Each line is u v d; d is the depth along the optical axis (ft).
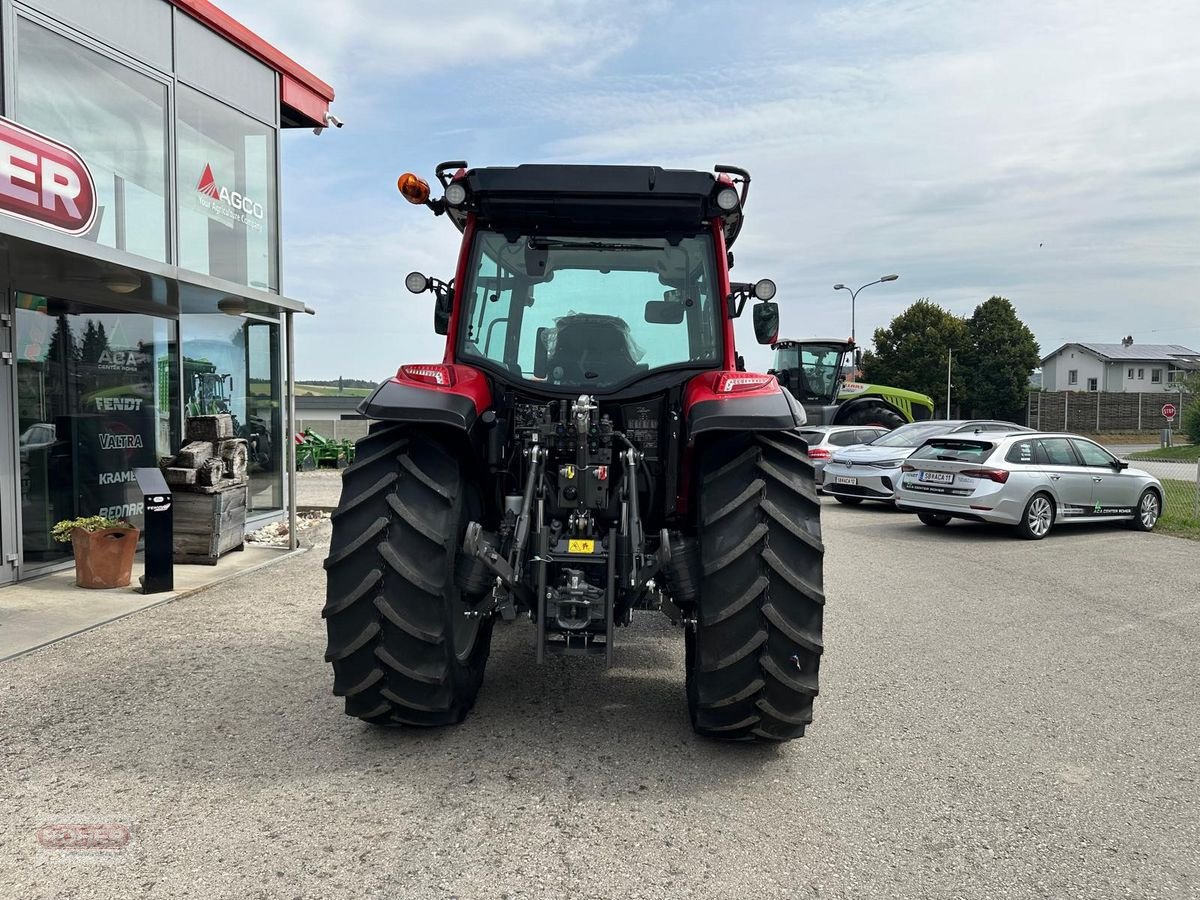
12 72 21.15
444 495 11.27
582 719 12.95
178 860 8.73
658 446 12.78
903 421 67.72
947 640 18.67
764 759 11.67
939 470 36.60
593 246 13.04
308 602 20.53
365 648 10.97
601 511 11.96
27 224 16.40
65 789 10.36
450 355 13.02
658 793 10.47
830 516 43.19
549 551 11.49
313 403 120.78
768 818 9.90
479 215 12.87
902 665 16.69
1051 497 36.04
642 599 12.26
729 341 13.00
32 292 22.63
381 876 8.45
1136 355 216.95
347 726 12.48
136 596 20.75
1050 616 21.08
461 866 8.67
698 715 11.41
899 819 9.98
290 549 27.58
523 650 16.84
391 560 10.87
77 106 23.50
